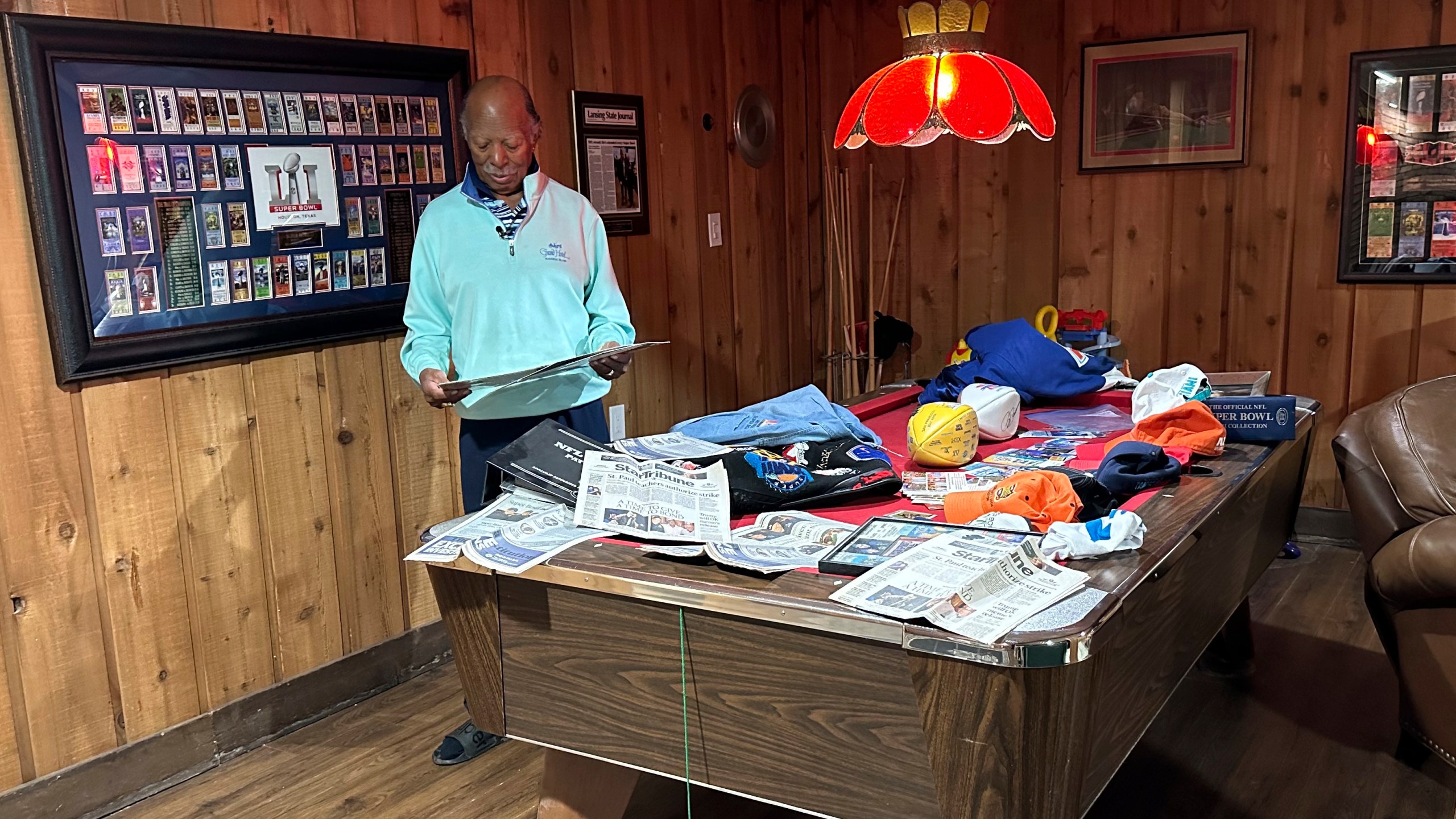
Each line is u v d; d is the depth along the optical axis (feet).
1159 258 13.83
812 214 15.74
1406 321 12.48
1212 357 13.70
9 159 7.29
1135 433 7.42
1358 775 8.05
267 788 8.30
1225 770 8.15
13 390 7.41
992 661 4.37
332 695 9.53
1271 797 7.78
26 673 7.61
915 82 7.91
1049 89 14.10
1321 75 12.52
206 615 8.63
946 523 5.74
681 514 6.00
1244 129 13.00
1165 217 13.70
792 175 15.19
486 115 8.03
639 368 12.51
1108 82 13.75
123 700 8.15
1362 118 12.30
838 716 4.95
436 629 10.46
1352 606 11.14
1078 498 6.03
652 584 5.24
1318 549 12.90
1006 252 14.84
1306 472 9.51
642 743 5.67
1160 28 13.38
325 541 9.46
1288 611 11.07
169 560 8.36
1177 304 13.82
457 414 10.14
